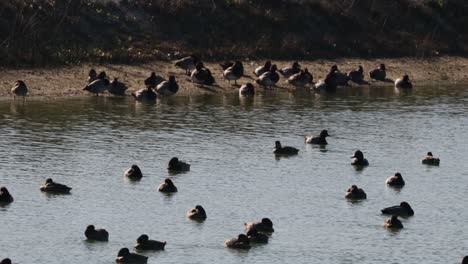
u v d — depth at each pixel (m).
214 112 77.19
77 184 58.72
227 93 84.62
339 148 68.31
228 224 53.31
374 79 92.81
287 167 63.38
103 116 74.31
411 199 58.31
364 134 72.25
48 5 89.38
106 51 87.88
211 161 63.94
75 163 62.50
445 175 63.03
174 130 71.06
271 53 94.81
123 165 62.44
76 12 90.12
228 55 92.69
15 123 71.00
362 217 55.03
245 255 49.50
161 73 86.81
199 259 48.84
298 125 74.12
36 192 57.16
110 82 82.00
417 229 53.62
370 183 60.97
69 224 52.59
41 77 82.38
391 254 50.22
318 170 63.06
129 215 54.16
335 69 90.12
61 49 86.19
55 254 48.78
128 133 69.69
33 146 65.56
